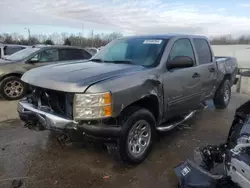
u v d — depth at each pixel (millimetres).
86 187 2676
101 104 2551
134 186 2713
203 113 5637
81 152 3471
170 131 4398
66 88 2615
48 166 3088
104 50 4297
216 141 3973
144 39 3979
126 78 2832
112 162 3205
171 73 3488
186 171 2348
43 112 2867
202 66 4320
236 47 19578
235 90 8711
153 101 3271
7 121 4855
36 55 7227
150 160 3285
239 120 2604
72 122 2629
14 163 3146
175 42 3795
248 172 1780
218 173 2252
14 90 6758
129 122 2859
